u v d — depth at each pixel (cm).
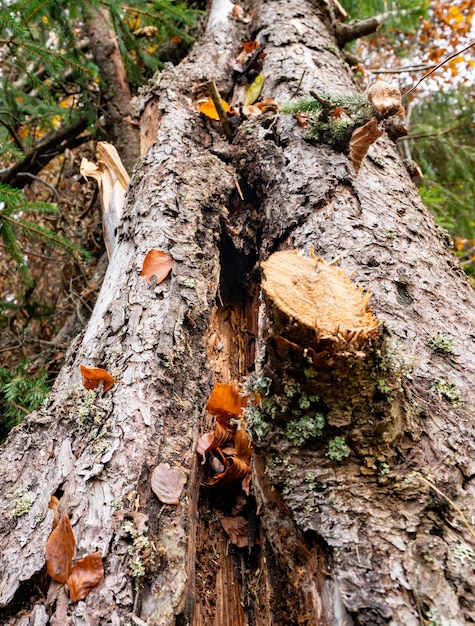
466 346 67
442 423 57
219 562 69
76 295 174
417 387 60
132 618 51
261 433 57
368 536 49
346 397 53
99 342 78
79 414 68
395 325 67
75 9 166
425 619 44
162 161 104
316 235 80
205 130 117
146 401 68
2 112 182
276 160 98
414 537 49
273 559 64
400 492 51
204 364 79
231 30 161
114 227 119
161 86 130
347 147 94
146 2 180
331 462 54
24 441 70
